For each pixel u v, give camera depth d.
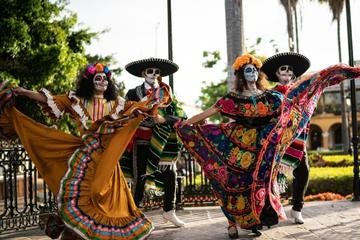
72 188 4.48
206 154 5.54
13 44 14.84
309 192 11.30
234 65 5.46
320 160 18.53
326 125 47.78
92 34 18.34
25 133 4.73
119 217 4.48
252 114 5.32
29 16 15.81
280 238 5.43
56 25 16.72
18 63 15.46
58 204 4.46
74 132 16.11
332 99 47.81
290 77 6.34
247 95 5.38
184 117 6.47
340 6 24.03
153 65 6.40
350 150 21.83
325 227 5.98
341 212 7.05
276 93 5.44
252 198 5.17
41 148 4.72
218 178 5.46
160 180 6.48
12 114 4.77
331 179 11.26
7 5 15.09
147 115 4.83
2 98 4.71
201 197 8.40
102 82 4.97
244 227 5.30
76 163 4.58
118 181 4.68
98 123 4.67
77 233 4.32
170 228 6.31
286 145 5.50
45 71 15.58
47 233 4.59
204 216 7.26
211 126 5.54
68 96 4.98
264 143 5.22
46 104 4.89
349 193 11.15
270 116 5.33
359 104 41.09
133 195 6.40
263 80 5.90
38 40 16.31
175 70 6.68
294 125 5.56
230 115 5.38
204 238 5.61
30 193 6.82
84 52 18.47
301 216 6.40
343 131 28.08
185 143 5.61
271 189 5.31
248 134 5.37
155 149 6.34
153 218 7.22
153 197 8.17
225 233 5.86
